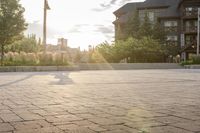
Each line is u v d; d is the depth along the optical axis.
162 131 3.28
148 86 9.34
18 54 24.61
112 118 4.02
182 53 44.34
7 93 7.17
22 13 32.88
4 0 31.72
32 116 4.15
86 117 4.09
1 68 21.67
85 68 28.52
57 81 11.53
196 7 44.69
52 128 3.42
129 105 5.23
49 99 6.05
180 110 4.68
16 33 32.59
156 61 36.59
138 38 41.72
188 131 3.28
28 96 6.56
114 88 8.64
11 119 3.94
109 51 33.75
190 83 10.57
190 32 45.28
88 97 6.42
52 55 24.55
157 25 42.91
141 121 3.82
